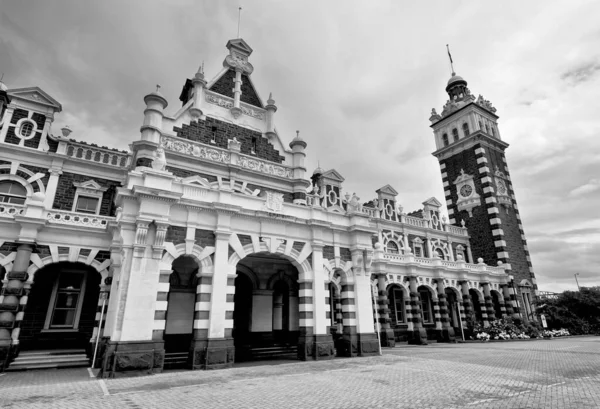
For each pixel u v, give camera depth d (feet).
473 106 148.97
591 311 138.10
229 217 56.75
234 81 89.61
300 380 41.04
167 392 34.96
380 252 98.17
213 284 52.85
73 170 74.90
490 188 137.49
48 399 32.42
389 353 70.79
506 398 31.22
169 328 64.03
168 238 51.62
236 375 44.78
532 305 132.46
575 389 34.65
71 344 66.28
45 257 59.88
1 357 51.24
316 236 65.62
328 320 63.52
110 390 36.06
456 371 46.37
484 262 134.72
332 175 111.14
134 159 73.36
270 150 89.30
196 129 79.71
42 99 74.54
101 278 65.05
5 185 68.85
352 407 28.86
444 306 105.91
